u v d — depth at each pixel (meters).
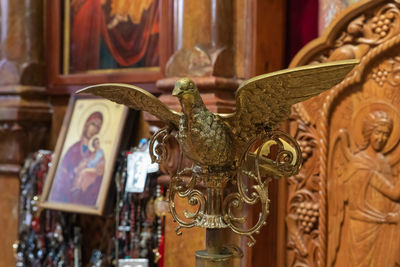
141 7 2.49
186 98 1.41
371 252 1.93
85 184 2.49
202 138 1.43
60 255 2.63
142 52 2.49
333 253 2.01
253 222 2.05
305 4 2.20
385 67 1.90
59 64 2.76
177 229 1.56
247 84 1.32
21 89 2.75
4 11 2.83
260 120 1.45
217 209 1.52
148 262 2.29
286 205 2.12
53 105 2.85
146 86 2.46
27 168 2.73
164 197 2.26
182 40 2.19
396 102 1.88
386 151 1.90
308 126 2.06
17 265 2.75
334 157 2.01
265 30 2.14
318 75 1.26
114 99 1.61
